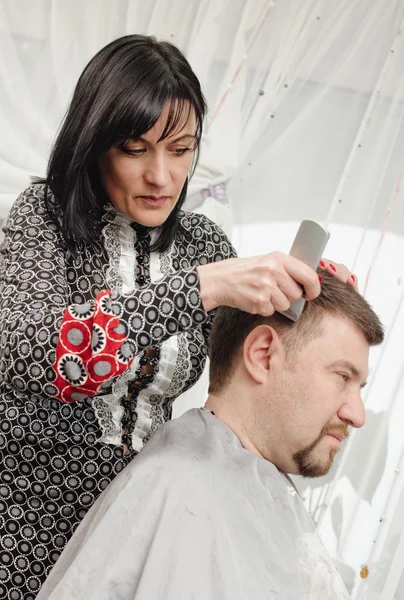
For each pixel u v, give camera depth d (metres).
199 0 2.26
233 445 1.12
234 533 1.05
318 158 2.34
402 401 2.20
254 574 1.04
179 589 0.98
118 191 1.29
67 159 1.29
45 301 1.23
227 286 1.12
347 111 2.34
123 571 1.01
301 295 1.09
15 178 2.19
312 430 1.12
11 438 1.30
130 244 1.38
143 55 1.23
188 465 1.08
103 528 1.05
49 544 1.32
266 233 2.33
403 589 2.13
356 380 1.13
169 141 1.24
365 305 1.14
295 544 1.11
